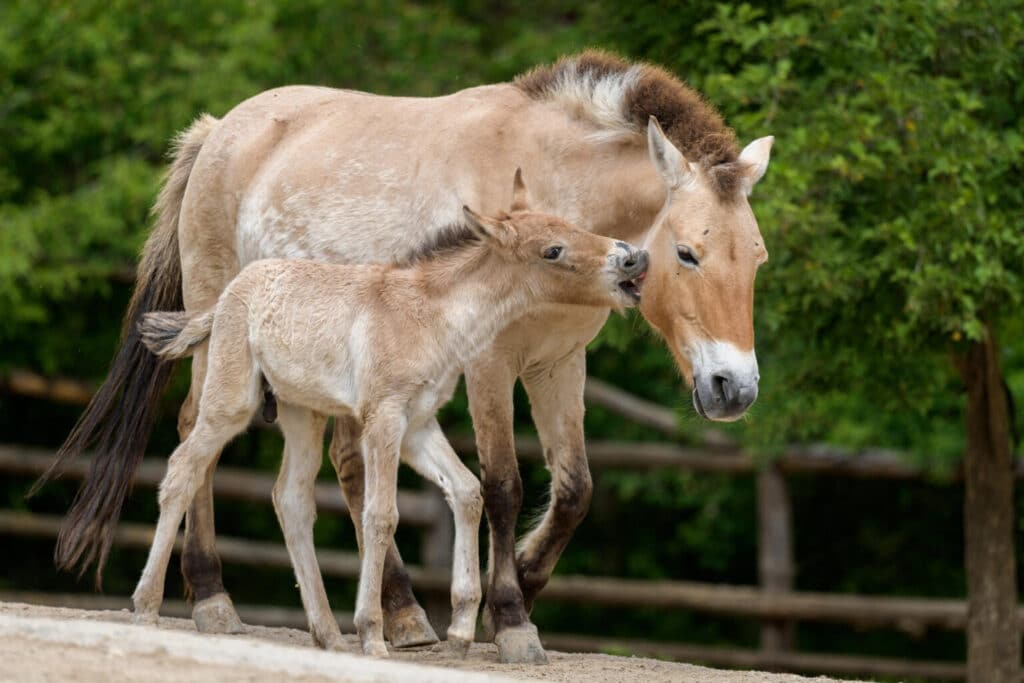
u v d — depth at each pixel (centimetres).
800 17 1328
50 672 680
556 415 1049
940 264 1271
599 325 1023
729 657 1969
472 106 1052
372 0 2152
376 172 1055
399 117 1080
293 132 1139
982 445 1511
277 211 1095
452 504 952
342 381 933
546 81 1039
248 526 2317
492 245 932
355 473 1117
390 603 1082
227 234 1166
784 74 1296
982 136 1269
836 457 1953
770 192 1277
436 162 1032
